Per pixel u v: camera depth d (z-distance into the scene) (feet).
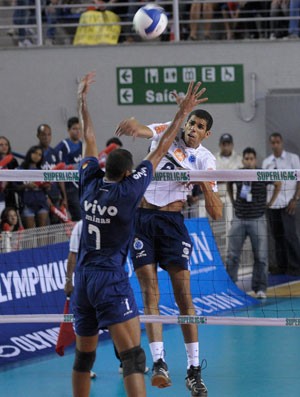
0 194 102.58
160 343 65.05
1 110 128.98
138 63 126.82
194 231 104.53
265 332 89.71
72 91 127.85
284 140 124.26
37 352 81.35
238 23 132.77
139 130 62.64
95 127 128.26
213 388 70.13
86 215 55.77
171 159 66.54
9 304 81.76
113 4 124.36
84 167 57.72
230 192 109.09
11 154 108.47
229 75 126.31
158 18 71.92
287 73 126.11
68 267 73.97
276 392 68.69
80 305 56.29
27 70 128.06
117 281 55.06
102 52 127.13
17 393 69.41
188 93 56.70
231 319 65.87
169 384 64.28
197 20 124.98
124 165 55.21
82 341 57.06
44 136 111.34
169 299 94.89
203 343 85.81
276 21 130.62
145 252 65.98
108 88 127.54
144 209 66.54
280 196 115.24
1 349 79.92
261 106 126.52
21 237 87.25
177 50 126.31
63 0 132.87
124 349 54.75
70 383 72.02
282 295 107.24
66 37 135.85
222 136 118.11
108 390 69.82
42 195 102.68
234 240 107.45
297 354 80.74
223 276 105.29
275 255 116.57
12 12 140.36
